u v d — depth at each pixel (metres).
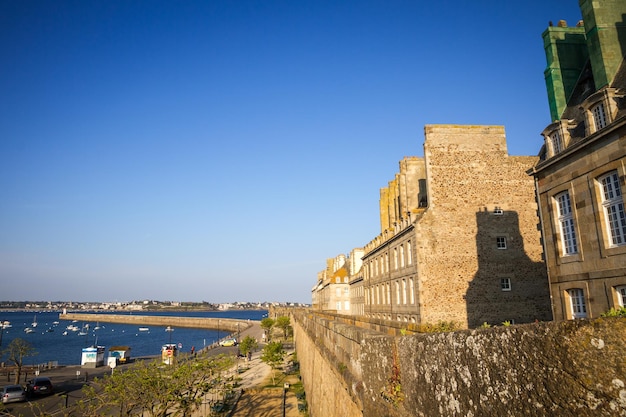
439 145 33.78
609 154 13.73
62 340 139.00
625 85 15.20
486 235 32.31
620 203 13.45
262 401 39.47
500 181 33.41
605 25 17.23
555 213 16.39
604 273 13.84
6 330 188.50
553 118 19.62
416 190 38.81
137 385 23.48
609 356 3.65
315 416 26.47
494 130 34.31
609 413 3.58
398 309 36.53
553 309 16.19
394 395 8.73
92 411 23.73
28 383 42.47
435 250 31.75
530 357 4.52
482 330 5.46
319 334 26.70
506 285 31.67
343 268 87.12
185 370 25.55
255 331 142.38
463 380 5.87
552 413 4.16
